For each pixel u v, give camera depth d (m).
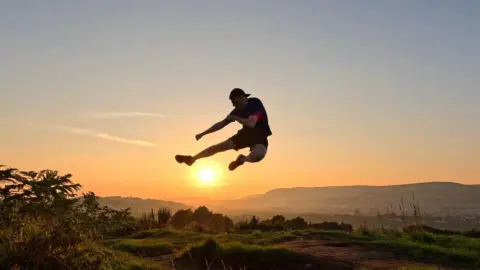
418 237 18.33
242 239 18.09
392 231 19.97
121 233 19.75
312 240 17.00
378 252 14.73
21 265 7.74
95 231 8.43
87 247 8.47
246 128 7.18
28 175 8.04
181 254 13.71
